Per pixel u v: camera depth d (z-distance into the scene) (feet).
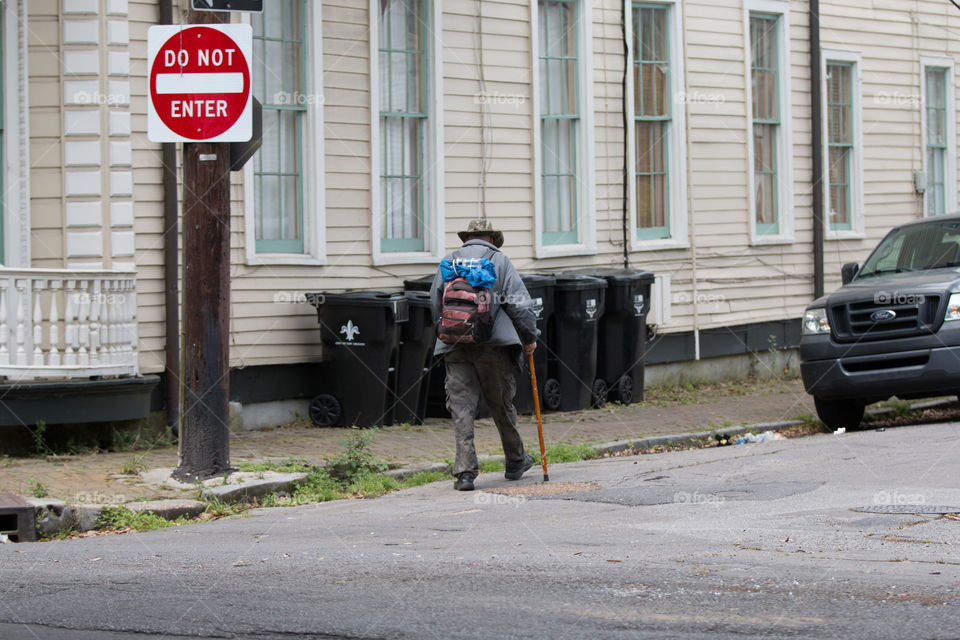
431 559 47.19
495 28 105.50
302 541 53.01
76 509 59.36
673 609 38.06
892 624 35.70
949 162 151.43
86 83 81.15
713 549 47.80
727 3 124.47
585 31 111.96
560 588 41.32
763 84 129.90
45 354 78.18
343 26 95.30
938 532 50.16
